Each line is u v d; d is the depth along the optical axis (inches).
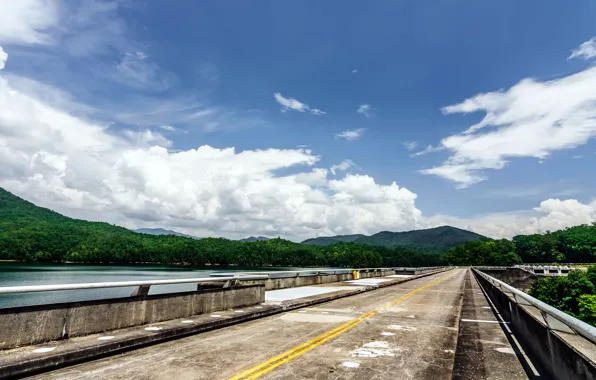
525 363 255.0
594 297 1840.6
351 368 238.5
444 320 437.1
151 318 331.9
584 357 160.4
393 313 490.6
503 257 6338.6
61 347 243.1
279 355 267.1
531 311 306.5
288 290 745.0
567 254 5944.9
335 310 513.3
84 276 2613.2
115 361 248.4
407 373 230.7
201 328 347.6
